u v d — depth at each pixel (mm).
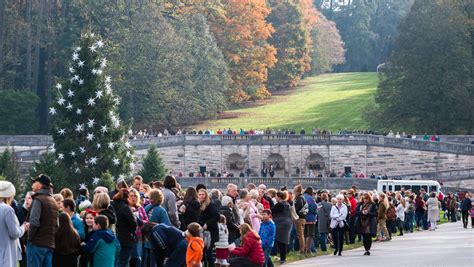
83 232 33562
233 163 125188
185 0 166500
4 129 140625
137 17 145625
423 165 121438
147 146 121312
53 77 149750
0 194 30219
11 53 150000
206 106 150125
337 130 147625
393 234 67125
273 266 41250
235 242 41750
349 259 47406
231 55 167250
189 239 33094
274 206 44906
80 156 82188
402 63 140250
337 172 123875
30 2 147500
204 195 37375
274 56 181250
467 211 71750
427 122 139125
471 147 119688
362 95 178500
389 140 122250
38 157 117938
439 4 142500
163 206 37531
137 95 143875
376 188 109000
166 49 143625
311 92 188125
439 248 52500
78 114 82688
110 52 140250
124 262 34156
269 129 138125
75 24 148625
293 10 192250
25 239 35625
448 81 135750
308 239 50688
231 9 171125
